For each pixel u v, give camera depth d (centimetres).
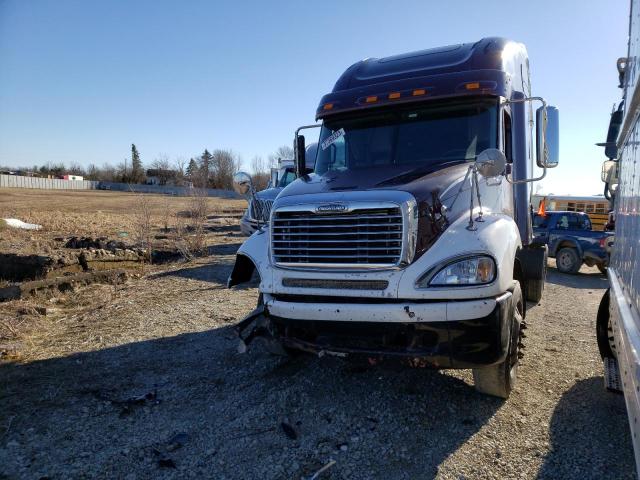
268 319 426
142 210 1498
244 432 376
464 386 457
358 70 604
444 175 430
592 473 323
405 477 322
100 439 365
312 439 366
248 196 513
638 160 320
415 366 371
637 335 269
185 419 397
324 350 392
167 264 1172
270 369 502
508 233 406
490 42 563
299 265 399
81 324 654
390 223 369
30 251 1016
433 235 376
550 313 786
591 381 478
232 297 809
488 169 396
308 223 400
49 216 2350
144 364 516
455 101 515
